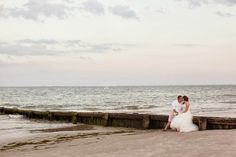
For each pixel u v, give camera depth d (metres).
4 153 13.40
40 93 130.75
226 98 84.62
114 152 10.91
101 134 19.09
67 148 12.98
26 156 11.68
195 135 13.49
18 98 90.81
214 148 10.15
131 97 95.56
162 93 130.88
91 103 67.69
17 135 20.86
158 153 10.09
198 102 67.38
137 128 21.75
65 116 28.53
